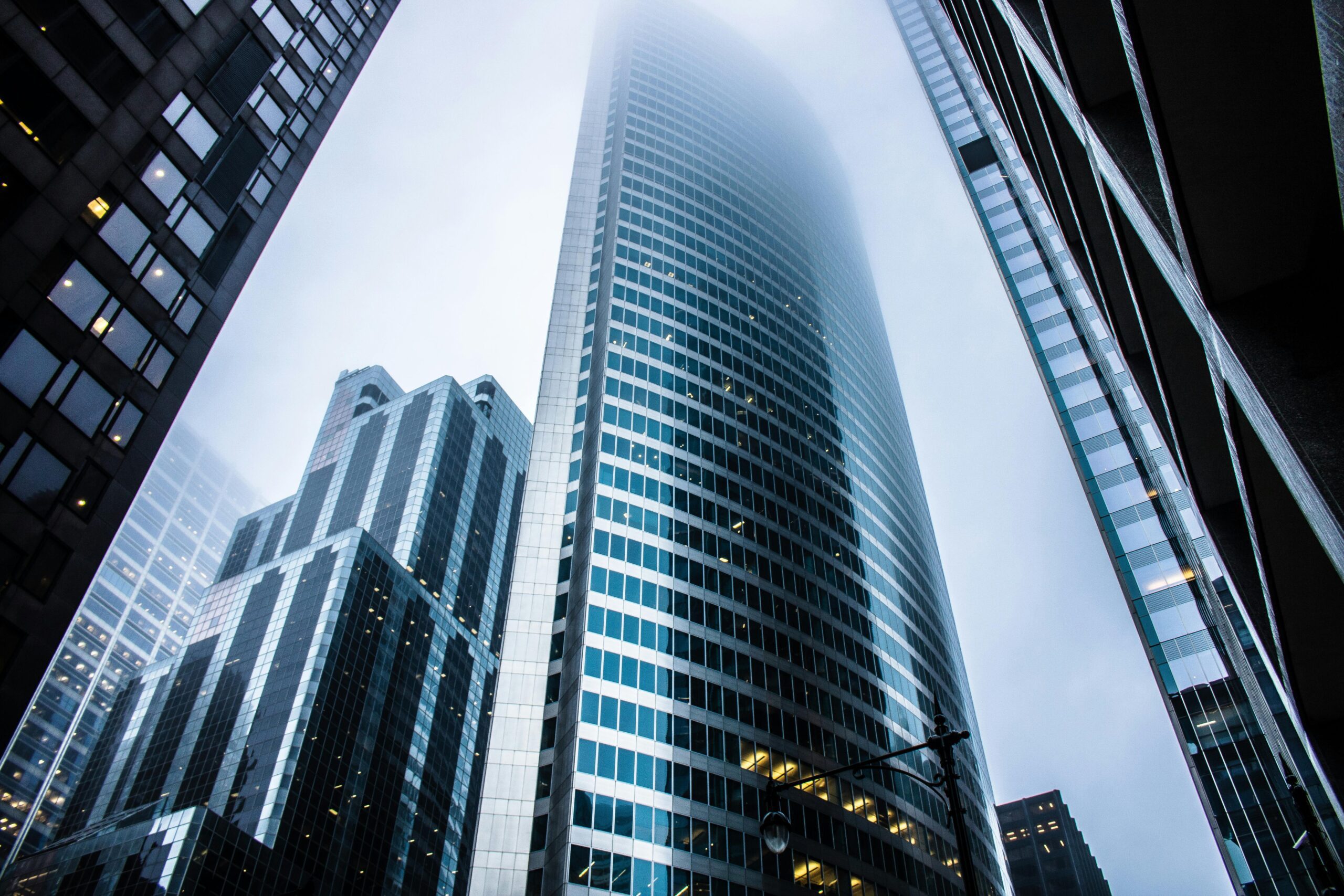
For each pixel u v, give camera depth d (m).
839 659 104.88
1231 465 15.57
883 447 152.62
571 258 131.88
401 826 146.25
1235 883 52.59
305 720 136.75
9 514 30.20
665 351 118.31
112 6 36.28
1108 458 70.06
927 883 94.62
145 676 169.38
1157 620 61.97
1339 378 7.89
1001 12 19.67
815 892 80.56
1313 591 12.06
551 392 112.75
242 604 169.12
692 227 143.62
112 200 36.31
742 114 194.25
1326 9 5.14
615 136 155.62
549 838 73.69
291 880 120.75
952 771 16.36
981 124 108.38
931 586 144.25
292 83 50.00
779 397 129.75
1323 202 8.77
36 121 32.59
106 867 109.75
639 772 77.38
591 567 89.31
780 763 87.50
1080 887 194.25
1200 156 8.88
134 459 35.81
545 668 85.81
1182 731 57.69
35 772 160.62
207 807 112.69
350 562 162.50
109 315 35.62
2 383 30.66
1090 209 19.22
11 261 31.17
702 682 87.62
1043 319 82.56
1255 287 9.24
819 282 168.38
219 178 43.19
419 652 171.12
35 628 30.34
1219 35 8.03
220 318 42.00
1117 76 13.15
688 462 107.06
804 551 112.31
